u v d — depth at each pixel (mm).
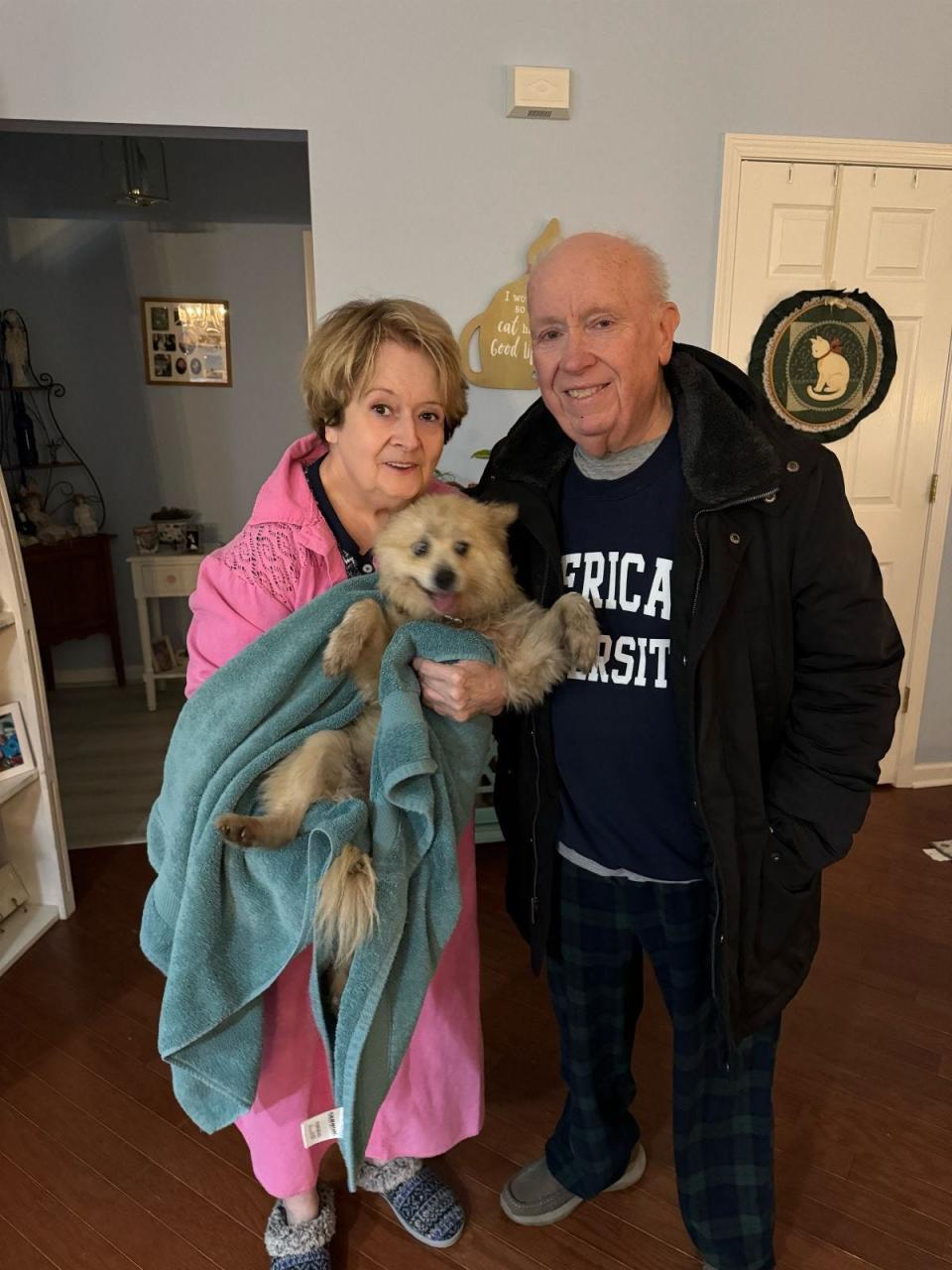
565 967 1466
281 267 4711
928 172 2957
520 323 2795
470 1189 1688
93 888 2805
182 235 4598
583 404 1181
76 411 4730
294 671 1174
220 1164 1737
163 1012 1141
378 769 1089
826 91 2814
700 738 1177
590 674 1292
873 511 3258
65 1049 2062
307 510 1283
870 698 1210
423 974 1146
